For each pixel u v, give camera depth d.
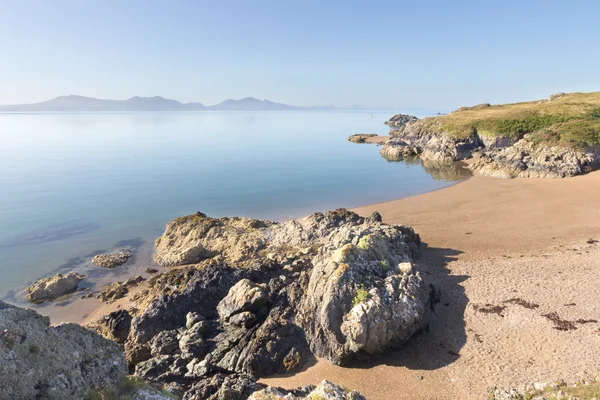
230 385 20.78
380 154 127.06
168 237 48.62
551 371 21.59
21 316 12.41
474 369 22.75
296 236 43.56
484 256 38.44
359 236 32.91
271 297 29.77
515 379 21.42
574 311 26.80
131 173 97.00
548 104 124.75
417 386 22.11
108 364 13.77
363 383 22.81
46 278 39.62
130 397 13.28
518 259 36.75
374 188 76.81
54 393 11.31
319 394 15.09
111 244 50.22
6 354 11.04
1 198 72.56
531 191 63.53
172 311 29.92
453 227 48.44
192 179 89.31
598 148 74.12
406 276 27.69
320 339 25.41
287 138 190.25
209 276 33.22
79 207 66.69
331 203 67.06
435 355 24.41
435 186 75.31
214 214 62.81
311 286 27.64
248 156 126.12
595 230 43.44
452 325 26.91
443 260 38.03
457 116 129.38
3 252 47.78
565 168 71.06
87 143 167.62
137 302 34.72
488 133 105.38
